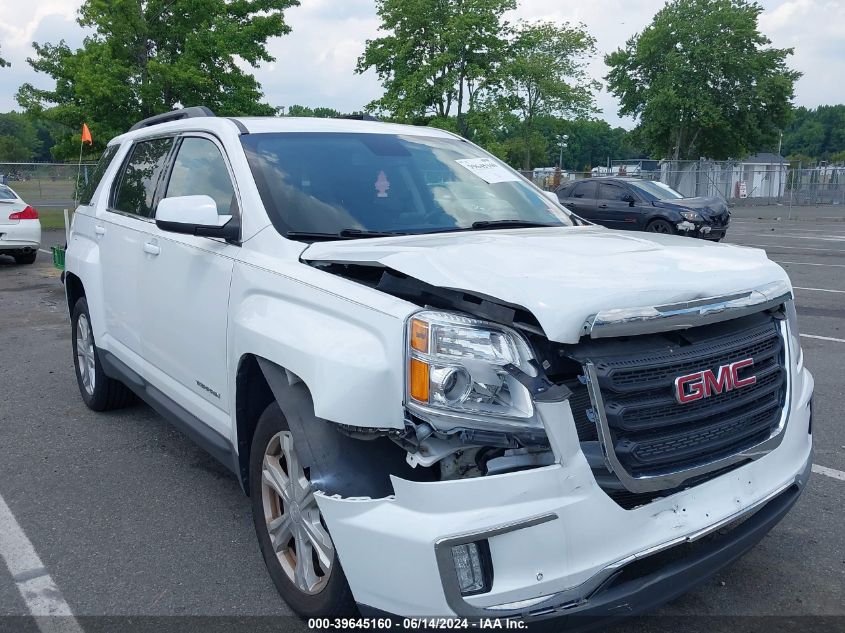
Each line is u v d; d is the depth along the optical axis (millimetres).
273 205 3539
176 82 21188
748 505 2816
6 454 5000
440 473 2498
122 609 3238
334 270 3098
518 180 4527
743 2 45031
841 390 6379
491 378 2428
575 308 2396
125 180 5203
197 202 3482
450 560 2312
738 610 3221
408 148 4289
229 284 3486
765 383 2938
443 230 3752
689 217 17516
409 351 2479
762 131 46625
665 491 2650
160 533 3922
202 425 3855
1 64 25781
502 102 35688
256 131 4004
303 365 2730
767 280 2934
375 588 2453
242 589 3389
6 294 11422
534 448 2422
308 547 2967
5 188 14797
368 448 2617
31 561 3639
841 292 11367
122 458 4934
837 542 3809
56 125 26922
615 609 2471
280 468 3152
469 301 2582
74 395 6316
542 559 2385
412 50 35156
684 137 47406
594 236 3449
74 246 5695
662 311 2527
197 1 21734
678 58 44812
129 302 4680
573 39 44125
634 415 2504
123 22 21188
